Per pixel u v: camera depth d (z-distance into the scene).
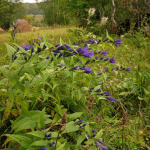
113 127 2.56
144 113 2.87
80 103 2.57
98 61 2.54
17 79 1.71
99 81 3.08
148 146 2.29
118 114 2.93
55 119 1.66
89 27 9.63
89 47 2.46
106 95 2.42
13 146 2.10
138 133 2.47
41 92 2.04
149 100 3.17
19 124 1.69
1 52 4.86
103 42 2.48
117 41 2.42
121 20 10.55
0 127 2.14
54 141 1.55
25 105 1.94
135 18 10.09
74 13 10.86
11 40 2.54
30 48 1.92
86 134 1.79
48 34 6.96
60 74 2.17
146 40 7.16
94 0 10.30
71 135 2.06
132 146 2.27
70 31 8.96
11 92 1.88
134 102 3.22
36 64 1.81
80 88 2.30
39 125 1.53
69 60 1.91
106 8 10.77
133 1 10.41
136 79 3.56
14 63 1.70
